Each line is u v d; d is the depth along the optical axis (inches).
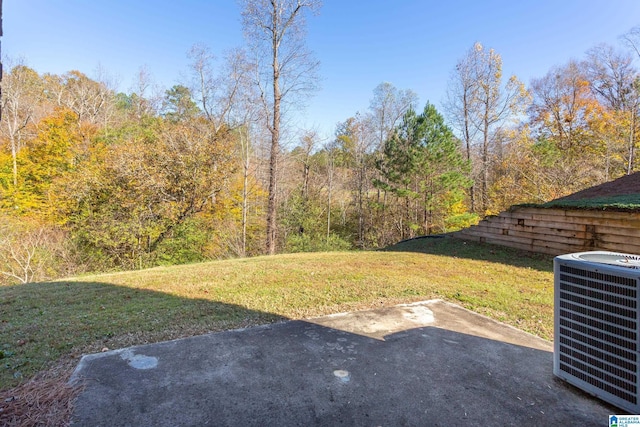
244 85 554.3
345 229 816.3
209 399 71.8
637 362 64.2
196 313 132.5
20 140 571.2
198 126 541.0
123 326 117.9
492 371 85.3
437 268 230.5
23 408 67.4
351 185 857.5
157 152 452.8
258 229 590.6
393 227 714.2
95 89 745.0
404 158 585.9
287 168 706.8
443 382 79.7
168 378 80.4
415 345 100.6
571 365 78.0
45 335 109.7
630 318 65.4
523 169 550.6
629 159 504.1
